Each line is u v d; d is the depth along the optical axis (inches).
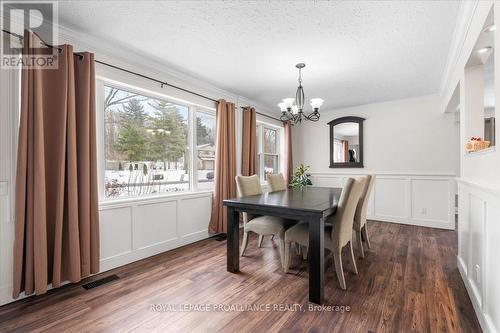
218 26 86.3
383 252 120.5
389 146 186.5
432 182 169.9
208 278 93.5
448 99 136.6
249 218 117.8
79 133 89.5
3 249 75.7
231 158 156.2
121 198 110.3
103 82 103.9
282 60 113.3
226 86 150.4
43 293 80.1
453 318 68.4
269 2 73.4
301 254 118.0
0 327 65.5
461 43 89.0
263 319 68.5
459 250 99.4
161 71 121.0
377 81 141.6
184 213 134.2
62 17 81.4
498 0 53.8
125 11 78.2
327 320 67.9
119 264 104.9
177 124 136.4
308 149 226.4
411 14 78.5
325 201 97.2
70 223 84.9
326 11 77.4
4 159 75.5
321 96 171.9
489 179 63.2
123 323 67.1
